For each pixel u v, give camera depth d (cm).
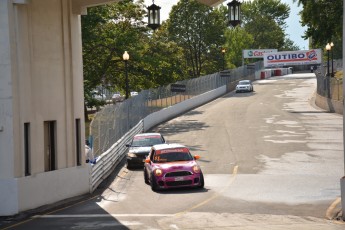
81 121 2388
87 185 2394
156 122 5488
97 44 5925
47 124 2170
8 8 1928
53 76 2170
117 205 2089
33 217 1897
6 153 1933
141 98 4966
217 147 3766
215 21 10700
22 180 1956
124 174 2967
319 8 5784
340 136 4031
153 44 6875
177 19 10625
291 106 6556
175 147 2550
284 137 4078
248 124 5006
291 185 2398
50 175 2128
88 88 5812
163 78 6625
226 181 2564
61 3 2220
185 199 2155
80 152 2380
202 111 6544
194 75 10806
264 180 2552
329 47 6606
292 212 1855
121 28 6306
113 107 3519
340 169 2788
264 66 12862
